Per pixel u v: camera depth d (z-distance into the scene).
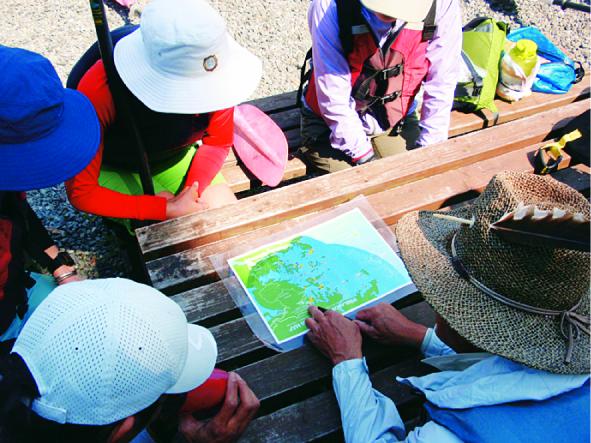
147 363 0.83
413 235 1.21
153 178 2.09
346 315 1.43
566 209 0.96
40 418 0.78
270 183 2.33
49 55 3.43
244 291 1.48
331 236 1.64
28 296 1.59
